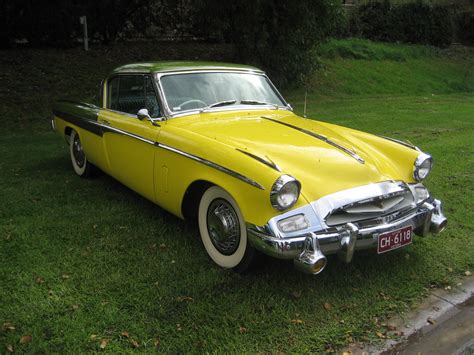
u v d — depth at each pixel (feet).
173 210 12.92
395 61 61.98
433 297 10.76
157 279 11.12
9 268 11.53
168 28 50.93
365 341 9.18
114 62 42.29
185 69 14.56
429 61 65.16
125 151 14.66
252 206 10.04
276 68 44.29
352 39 65.05
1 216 14.89
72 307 9.95
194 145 11.59
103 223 14.33
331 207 10.01
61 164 21.34
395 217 10.89
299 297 10.45
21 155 22.97
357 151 12.05
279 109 15.61
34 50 42.29
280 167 10.55
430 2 75.61
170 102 13.57
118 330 9.29
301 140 12.16
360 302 10.34
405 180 11.92
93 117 16.62
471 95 53.98
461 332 9.55
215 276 11.19
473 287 11.20
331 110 39.22
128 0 45.93
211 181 10.98
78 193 17.15
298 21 42.45
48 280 11.02
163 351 8.74
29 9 40.91
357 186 10.61
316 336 9.20
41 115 32.40
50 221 14.48
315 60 46.65
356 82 52.90
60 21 42.19
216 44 51.83
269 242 9.66
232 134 12.18
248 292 10.60
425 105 43.14
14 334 9.09
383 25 69.31
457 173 19.83
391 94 51.55
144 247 12.74
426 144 25.40
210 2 39.24
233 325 9.48
